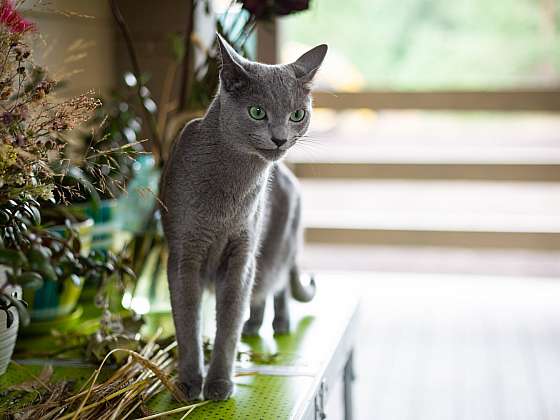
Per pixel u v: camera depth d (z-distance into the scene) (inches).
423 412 107.4
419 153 177.9
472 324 138.3
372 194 189.9
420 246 167.2
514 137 192.9
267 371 57.6
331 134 190.1
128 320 63.3
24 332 64.1
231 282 54.9
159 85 96.3
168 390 52.7
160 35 96.3
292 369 58.0
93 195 65.1
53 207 61.2
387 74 187.9
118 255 64.4
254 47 121.5
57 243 56.0
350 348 72.6
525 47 182.4
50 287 63.1
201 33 98.2
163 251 71.8
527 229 165.3
